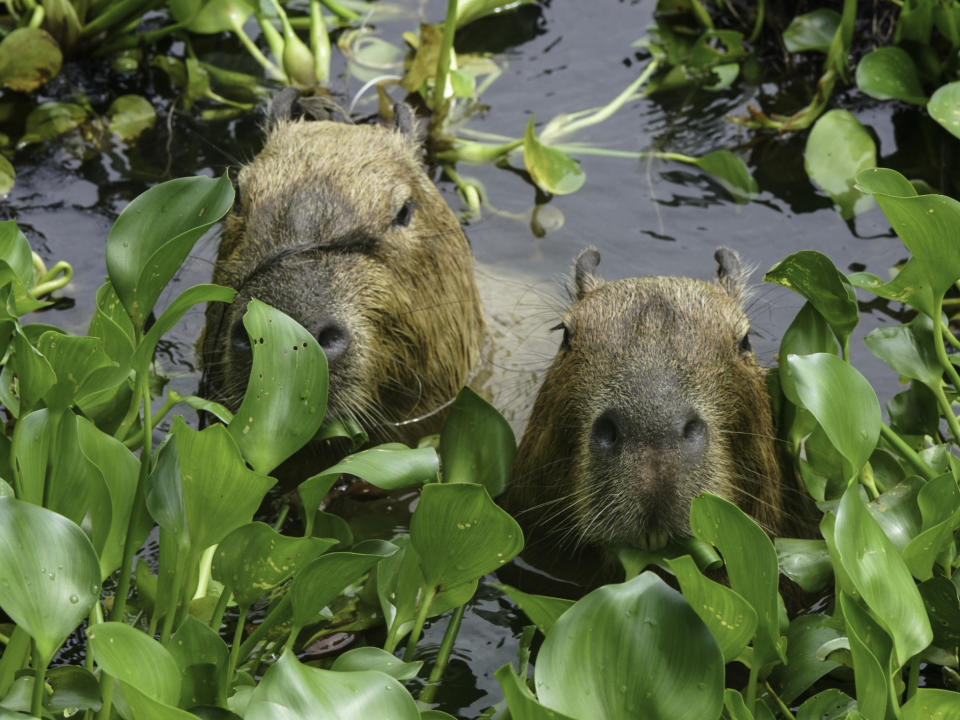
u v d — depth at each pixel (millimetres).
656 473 4641
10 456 4090
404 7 9438
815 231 7387
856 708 3953
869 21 8781
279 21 9141
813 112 8180
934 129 8078
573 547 5398
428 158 8180
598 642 3504
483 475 4887
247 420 3963
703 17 9062
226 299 3840
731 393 5098
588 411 4953
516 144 7988
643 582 3561
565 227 7539
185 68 8719
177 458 3875
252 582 3746
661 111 8430
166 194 3951
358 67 8812
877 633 3676
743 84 8656
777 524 5434
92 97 8383
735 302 5684
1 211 7398
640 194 7742
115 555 3916
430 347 6523
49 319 6645
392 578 4430
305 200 6082
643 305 5199
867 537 3734
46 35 8273
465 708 4547
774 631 3811
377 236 6141
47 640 3332
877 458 4926
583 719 3439
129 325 4801
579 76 8758
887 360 4816
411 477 4113
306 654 4766
